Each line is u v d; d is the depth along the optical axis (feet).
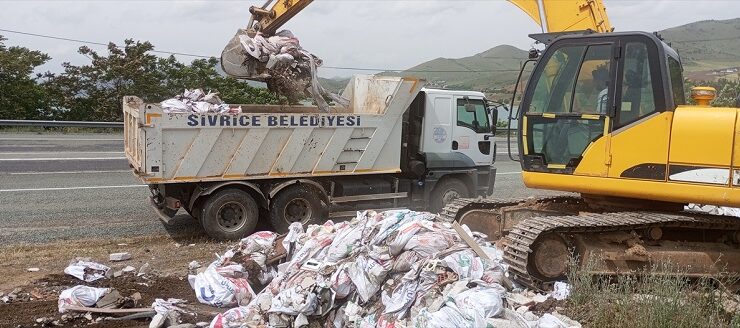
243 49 34.47
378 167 35.76
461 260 19.01
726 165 20.18
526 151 24.17
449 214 26.12
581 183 22.76
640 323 17.58
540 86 24.02
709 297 19.34
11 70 89.40
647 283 19.74
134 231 33.27
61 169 50.31
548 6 28.32
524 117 24.21
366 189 35.88
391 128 35.73
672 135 21.03
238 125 31.91
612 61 22.20
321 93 36.68
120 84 96.58
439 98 38.01
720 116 20.42
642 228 22.22
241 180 32.48
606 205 23.98
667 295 18.29
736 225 22.53
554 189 23.79
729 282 22.24
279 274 21.84
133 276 24.86
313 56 36.47
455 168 38.75
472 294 17.22
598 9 27.22
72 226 33.53
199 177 31.58
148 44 99.09
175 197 32.07
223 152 31.91
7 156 55.57
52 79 94.84
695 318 17.62
